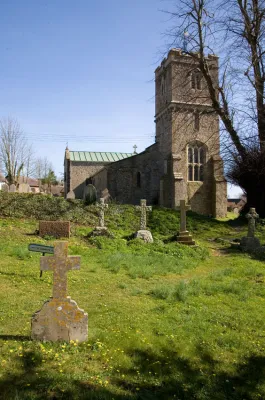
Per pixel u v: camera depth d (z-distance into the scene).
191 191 32.81
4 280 8.02
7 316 5.75
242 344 5.19
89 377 4.01
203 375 4.30
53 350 4.57
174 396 3.81
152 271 9.80
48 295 7.18
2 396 3.52
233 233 20.20
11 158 42.50
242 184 25.41
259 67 20.52
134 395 3.73
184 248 13.61
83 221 18.66
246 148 23.23
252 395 3.97
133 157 35.75
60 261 4.93
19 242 12.88
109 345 4.87
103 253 12.27
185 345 5.03
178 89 32.78
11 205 18.92
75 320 4.88
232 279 9.23
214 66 33.00
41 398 3.55
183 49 23.81
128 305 6.75
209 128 33.44
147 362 4.50
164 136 34.62
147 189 35.53
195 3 21.75
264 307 6.93
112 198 33.34
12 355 4.36
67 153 42.97
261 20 19.47
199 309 6.66
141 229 15.27
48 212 19.02
